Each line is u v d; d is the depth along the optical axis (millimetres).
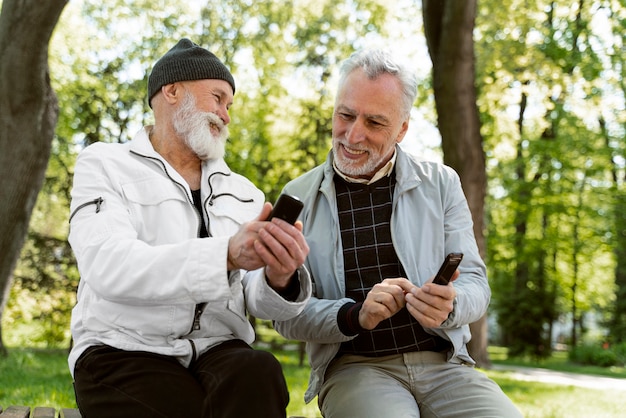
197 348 2340
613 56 19109
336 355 2865
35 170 8281
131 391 2162
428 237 2869
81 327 2385
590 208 20922
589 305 26766
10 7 7914
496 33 13727
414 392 2770
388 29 17922
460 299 2629
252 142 17094
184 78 2580
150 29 17656
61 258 14922
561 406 7891
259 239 1999
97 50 16781
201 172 2652
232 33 17984
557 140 20734
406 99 2826
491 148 17328
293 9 17812
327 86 16672
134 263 2084
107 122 16688
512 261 21297
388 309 2521
